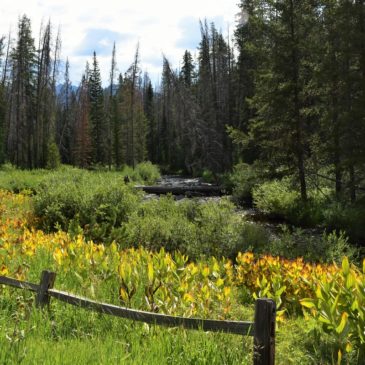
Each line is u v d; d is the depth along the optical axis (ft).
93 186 45.34
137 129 214.48
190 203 44.06
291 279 20.44
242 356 12.73
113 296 17.74
